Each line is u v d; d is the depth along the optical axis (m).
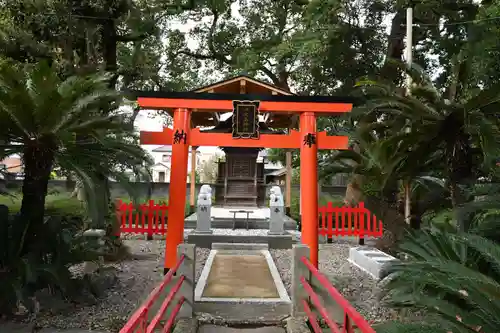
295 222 14.23
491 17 12.27
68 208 12.88
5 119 5.66
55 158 6.39
